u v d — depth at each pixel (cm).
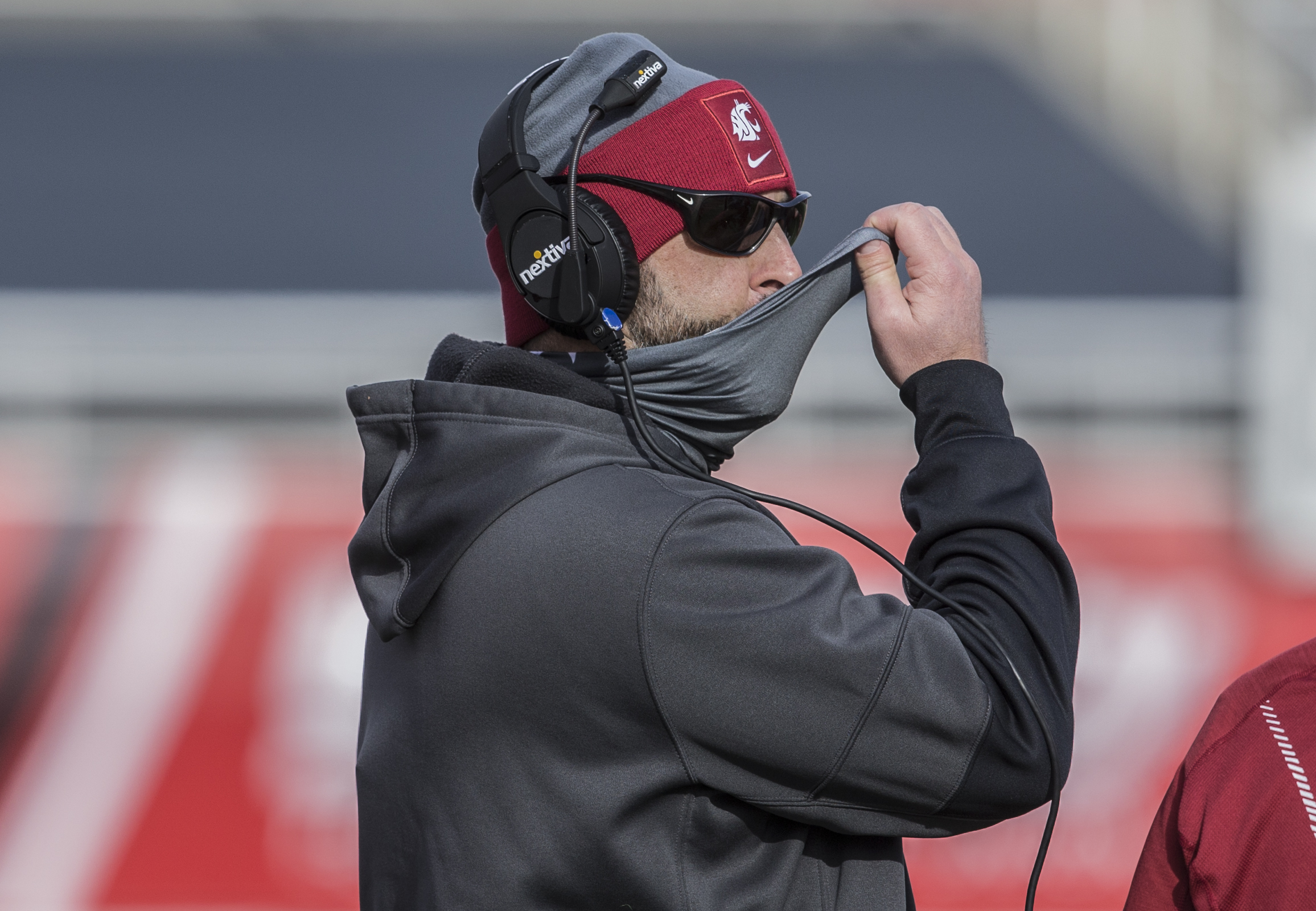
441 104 3108
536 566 409
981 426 450
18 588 2011
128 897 1683
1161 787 1788
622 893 406
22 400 2275
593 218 455
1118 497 2266
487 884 417
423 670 434
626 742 405
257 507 2162
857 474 2194
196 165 2858
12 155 2856
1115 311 2464
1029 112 3116
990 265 2597
